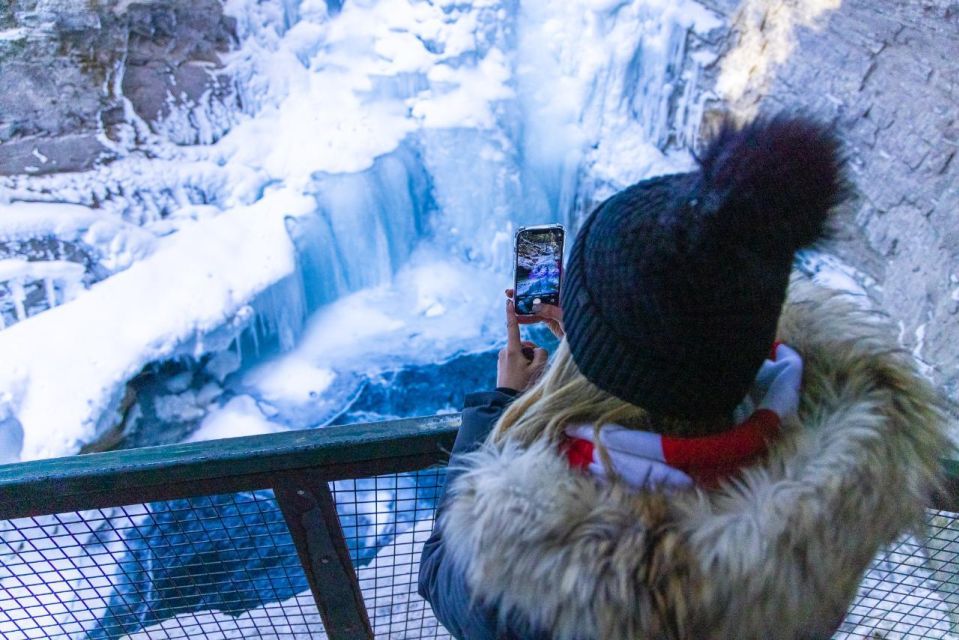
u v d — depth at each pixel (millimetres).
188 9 7254
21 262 6445
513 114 9180
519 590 607
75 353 5844
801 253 591
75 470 981
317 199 7930
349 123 8391
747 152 545
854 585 645
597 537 569
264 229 7387
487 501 622
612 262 573
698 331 538
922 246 4496
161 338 6180
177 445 1021
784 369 657
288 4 8367
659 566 555
